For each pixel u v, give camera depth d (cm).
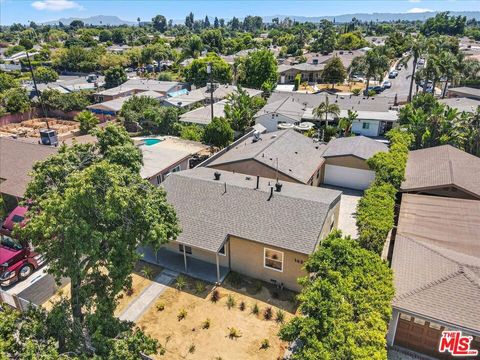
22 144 3014
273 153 2897
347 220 2644
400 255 1677
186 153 3253
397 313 1453
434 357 1481
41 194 1327
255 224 1920
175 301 1784
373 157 2791
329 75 7756
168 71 10356
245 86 7225
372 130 4741
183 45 12975
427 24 17188
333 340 1125
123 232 1259
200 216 2034
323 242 1521
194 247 1878
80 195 1109
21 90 6412
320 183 3300
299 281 1406
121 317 1680
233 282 1925
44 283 1931
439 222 1953
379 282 1385
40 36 18925
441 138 3550
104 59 10894
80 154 1526
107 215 1142
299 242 1773
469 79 6762
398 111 4975
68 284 1922
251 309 1727
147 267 2008
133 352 1185
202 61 7825
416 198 2267
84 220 1138
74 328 1193
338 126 4506
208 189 2214
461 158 2830
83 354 1083
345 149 3247
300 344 1464
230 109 4419
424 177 2597
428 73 5628
